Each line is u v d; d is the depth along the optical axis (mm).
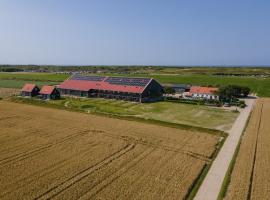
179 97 102500
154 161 39375
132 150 43844
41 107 79375
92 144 46312
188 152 43438
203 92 100250
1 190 30641
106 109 78250
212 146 46469
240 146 46688
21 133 51812
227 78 189000
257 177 34562
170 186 31984
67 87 106375
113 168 36719
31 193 30125
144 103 89000
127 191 30750
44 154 41312
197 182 33469
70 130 54562
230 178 34375
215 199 30000
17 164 37469
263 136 52469
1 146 44344
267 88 136375
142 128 57469
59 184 32188
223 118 68500
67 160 39156
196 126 60125
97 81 106188
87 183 32500
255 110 79312
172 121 64812
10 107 77688
